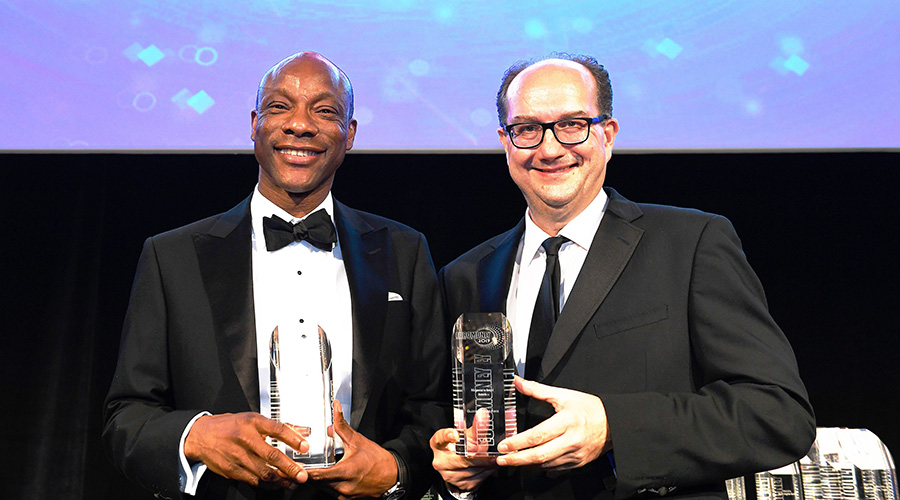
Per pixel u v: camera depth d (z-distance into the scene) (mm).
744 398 1399
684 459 1361
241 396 1562
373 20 2736
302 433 1417
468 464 1422
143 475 1466
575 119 1575
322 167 1669
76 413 2881
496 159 2951
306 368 1440
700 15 2725
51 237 2938
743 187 2932
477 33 2732
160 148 2672
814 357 2873
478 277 1762
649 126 2691
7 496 2826
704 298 1497
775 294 2893
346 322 1701
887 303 2865
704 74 2701
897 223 2891
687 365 1504
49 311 2914
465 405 1397
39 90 2701
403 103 2705
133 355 1612
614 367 1497
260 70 2707
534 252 1688
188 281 1646
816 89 2678
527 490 1529
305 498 1564
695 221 1593
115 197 2953
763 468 1378
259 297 1684
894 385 2840
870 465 2291
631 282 1550
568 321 1533
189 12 2734
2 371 2887
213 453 1409
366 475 1457
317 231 1700
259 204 1775
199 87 2701
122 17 2736
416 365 1761
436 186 2945
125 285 2926
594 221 1665
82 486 2859
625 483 1348
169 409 1593
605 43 2721
